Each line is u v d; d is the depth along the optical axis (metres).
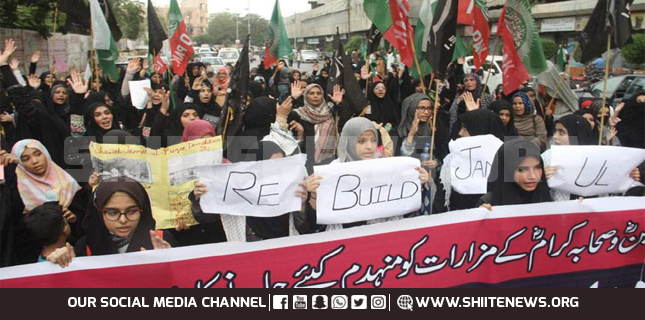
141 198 2.92
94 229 2.95
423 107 5.08
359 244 3.10
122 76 10.70
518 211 3.32
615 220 3.48
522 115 5.88
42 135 4.91
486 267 3.30
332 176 3.12
